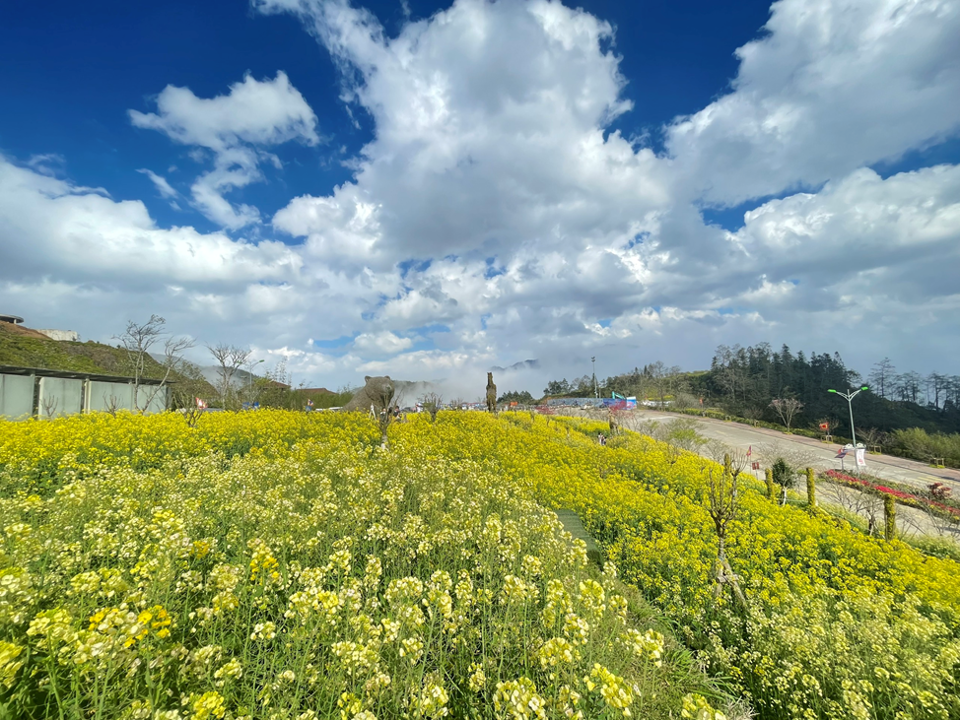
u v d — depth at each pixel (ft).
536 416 117.60
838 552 38.88
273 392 104.99
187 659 9.37
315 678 9.50
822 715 16.60
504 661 12.32
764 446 146.82
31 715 7.88
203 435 47.21
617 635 13.53
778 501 65.36
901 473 121.60
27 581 9.59
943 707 15.47
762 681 18.26
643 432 120.57
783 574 33.96
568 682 10.47
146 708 7.71
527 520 23.41
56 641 7.99
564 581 16.67
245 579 12.74
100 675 7.97
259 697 9.14
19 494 21.56
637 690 11.76
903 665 17.46
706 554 33.96
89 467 30.71
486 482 30.58
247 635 11.29
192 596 12.85
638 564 29.91
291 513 18.88
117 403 93.50
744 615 23.84
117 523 17.71
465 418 88.33
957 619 26.68
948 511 70.69
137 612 10.59
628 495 44.06
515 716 8.27
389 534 17.58
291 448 45.06
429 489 27.45
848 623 20.68
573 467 58.59
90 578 9.89
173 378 121.49
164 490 23.11
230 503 19.89
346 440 52.65
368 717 7.97
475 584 16.55
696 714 9.80
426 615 13.51
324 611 10.65
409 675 10.19
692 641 21.98
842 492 81.41
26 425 42.75
